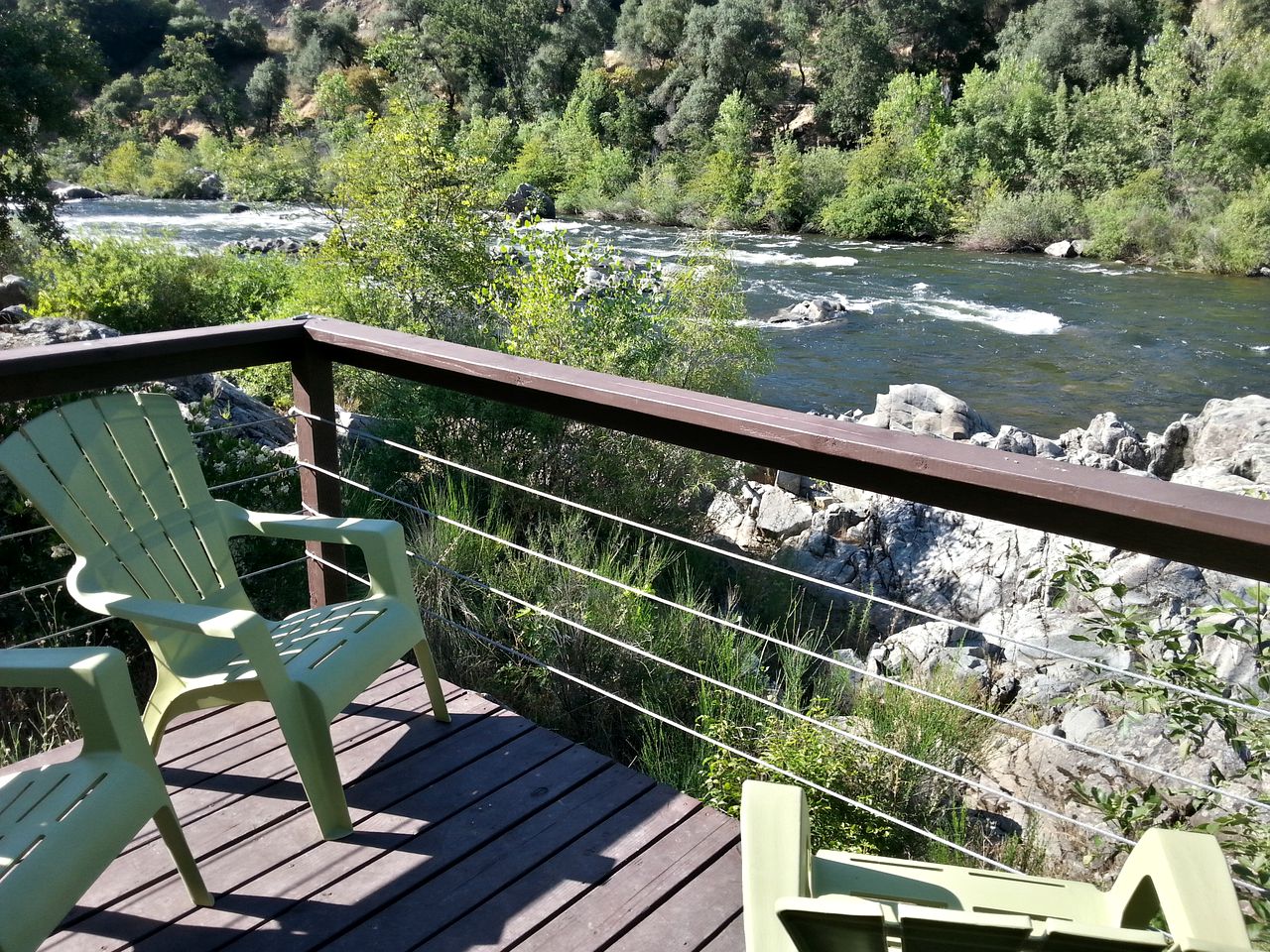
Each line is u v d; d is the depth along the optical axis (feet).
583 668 12.85
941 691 14.39
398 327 31.30
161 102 196.24
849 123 126.00
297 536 7.55
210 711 8.14
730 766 11.32
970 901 4.39
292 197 48.32
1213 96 81.00
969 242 88.58
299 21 209.05
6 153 61.21
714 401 6.04
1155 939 2.79
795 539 22.21
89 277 41.24
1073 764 13.09
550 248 25.45
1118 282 68.95
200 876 6.00
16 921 4.57
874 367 46.50
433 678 7.77
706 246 29.53
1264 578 4.16
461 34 163.32
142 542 6.93
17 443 6.31
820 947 3.21
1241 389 42.83
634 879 6.25
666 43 153.79
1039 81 98.48
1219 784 8.41
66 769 5.29
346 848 6.48
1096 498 4.40
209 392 20.83
